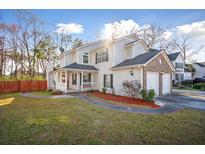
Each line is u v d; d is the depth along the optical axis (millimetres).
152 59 12625
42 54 29828
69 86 18703
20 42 28594
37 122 5832
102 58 16859
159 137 4449
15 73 28984
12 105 9430
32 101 10938
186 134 4672
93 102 10398
